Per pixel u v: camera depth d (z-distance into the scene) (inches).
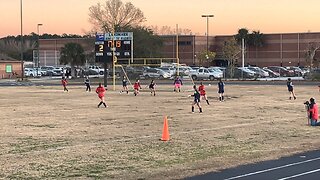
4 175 587.2
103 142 834.8
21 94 2084.2
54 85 2842.0
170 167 644.1
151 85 2081.7
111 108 1453.0
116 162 670.5
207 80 3142.2
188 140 860.0
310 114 1069.8
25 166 639.1
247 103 1610.5
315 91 2116.1
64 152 740.7
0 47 6348.4
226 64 4815.5
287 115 1261.1
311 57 3919.8
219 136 908.0
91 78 3587.6
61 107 1486.2
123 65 2726.4
